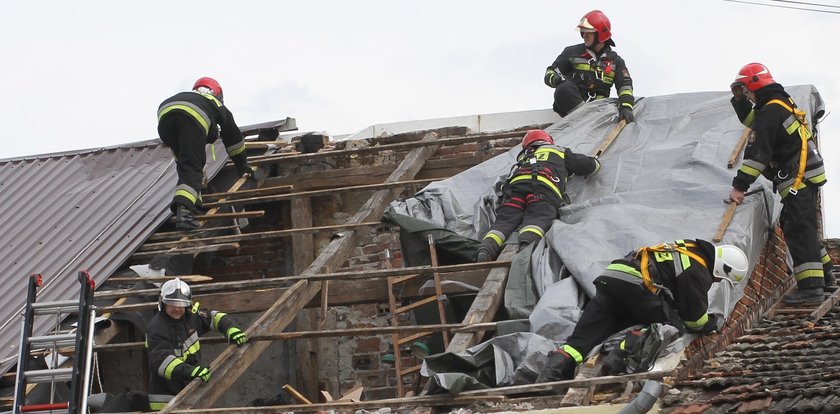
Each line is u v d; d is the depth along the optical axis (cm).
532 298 1836
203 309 2036
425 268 1906
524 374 1639
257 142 2597
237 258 2508
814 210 1895
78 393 1641
